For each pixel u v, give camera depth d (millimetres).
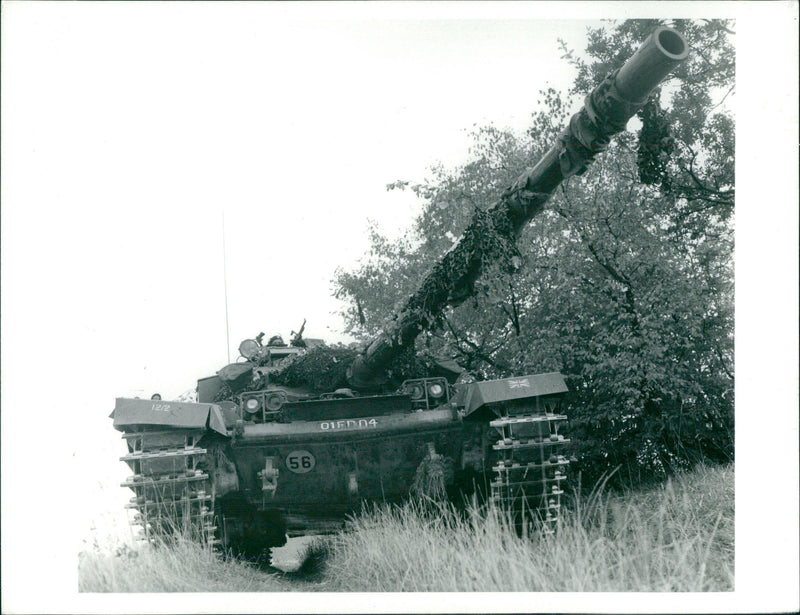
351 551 8789
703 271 12133
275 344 11398
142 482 8492
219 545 9359
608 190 12125
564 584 7207
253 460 8977
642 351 11133
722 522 8781
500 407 8734
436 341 13242
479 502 9234
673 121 12273
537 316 12203
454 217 12375
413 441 9000
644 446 11742
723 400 11758
